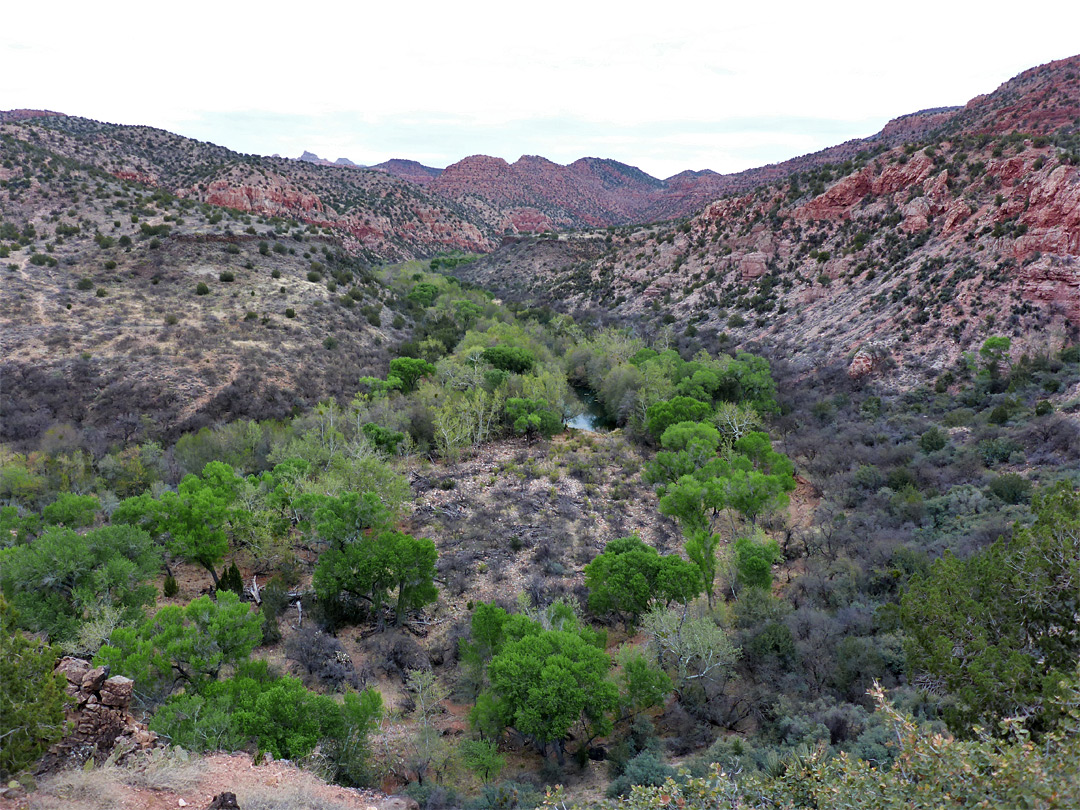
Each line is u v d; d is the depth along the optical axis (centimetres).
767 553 3027
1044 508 1363
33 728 966
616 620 3070
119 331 5994
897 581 2784
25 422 4759
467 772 2036
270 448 4838
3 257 6719
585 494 4647
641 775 1745
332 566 2984
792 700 2072
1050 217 5806
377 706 1953
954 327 5944
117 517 3148
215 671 2111
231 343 6184
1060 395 4550
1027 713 1095
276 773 1238
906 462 4353
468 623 3002
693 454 4466
